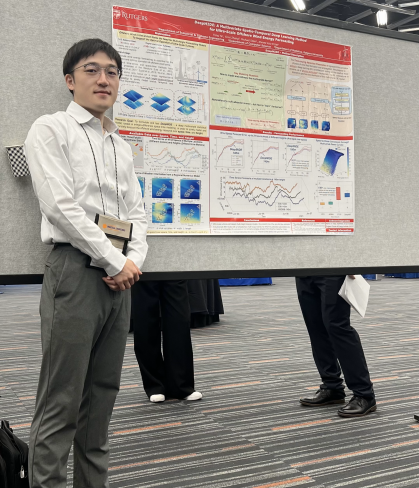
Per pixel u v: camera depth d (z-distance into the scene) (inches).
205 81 74.7
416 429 100.0
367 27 85.7
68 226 53.9
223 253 76.5
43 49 66.2
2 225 64.9
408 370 146.1
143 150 71.4
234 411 112.1
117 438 96.7
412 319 246.7
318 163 82.2
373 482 77.5
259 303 316.8
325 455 87.8
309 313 114.2
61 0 67.1
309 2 412.2
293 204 80.4
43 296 57.5
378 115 86.8
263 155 78.4
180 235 73.7
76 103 60.0
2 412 111.0
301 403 115.9
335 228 83.4
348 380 109.8
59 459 55.6
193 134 74.1
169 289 119.8
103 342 60.3
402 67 88.7
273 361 159.6
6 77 64.7
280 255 79.9
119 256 56.1
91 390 60.6
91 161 58.2
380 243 87.0
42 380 56.6
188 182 74.0
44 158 55.1
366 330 215.2
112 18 69.5
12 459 58.2
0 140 64.5
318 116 82.2
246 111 77.2
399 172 88.6
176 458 87.1
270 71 78.7
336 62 83.4
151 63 71.6
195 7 74.1
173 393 120.8
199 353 172.1
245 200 77.3
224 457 87.3
